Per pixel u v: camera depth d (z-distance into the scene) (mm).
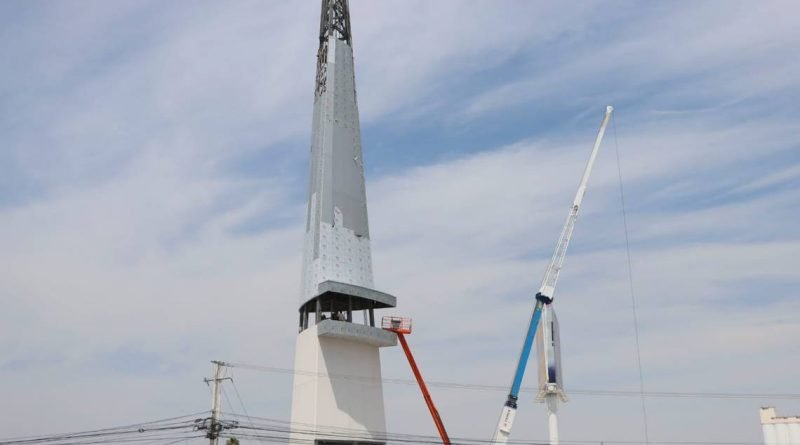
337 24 104500
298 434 85812
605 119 121688
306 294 91938
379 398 90500
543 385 102688
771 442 94188
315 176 96688
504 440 100750
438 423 96000
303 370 88688
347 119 99625
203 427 72312
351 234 94625
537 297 107312
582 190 117938
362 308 95562
